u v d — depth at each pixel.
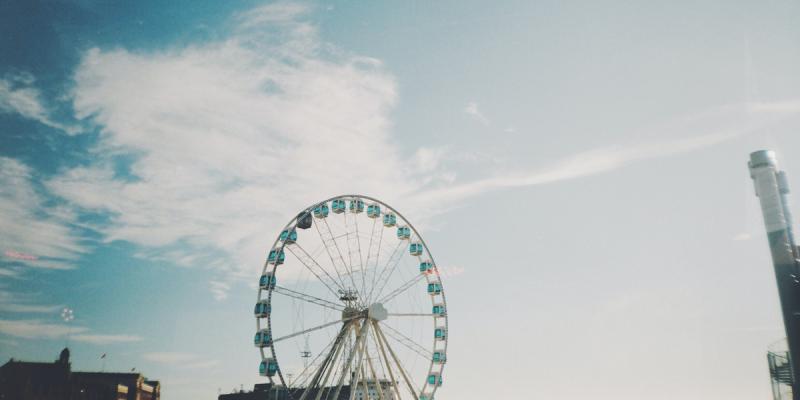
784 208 40.34
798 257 39.31
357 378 58.09
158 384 104.88
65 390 75.19
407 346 62.94
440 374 63.84
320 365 58.00
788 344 38.62
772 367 41.62
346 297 61.19
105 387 84.88
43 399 72.50
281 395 72.62
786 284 39.00
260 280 58.53
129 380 93.75
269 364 55.00
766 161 41.53
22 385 70.94
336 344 59.34
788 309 38.62
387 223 69.38
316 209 63.69
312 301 59.53
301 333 57.62
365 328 60.06
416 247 69.38
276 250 60.19
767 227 40.81
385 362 60.75
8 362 71.75
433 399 62.66
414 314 64.94
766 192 41.09
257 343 55.97
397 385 60.72
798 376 37.69
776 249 40.06
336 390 56.62
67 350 77.00
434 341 66.12
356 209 66.62
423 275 69.25
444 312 66.81
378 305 60.59
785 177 41.09
